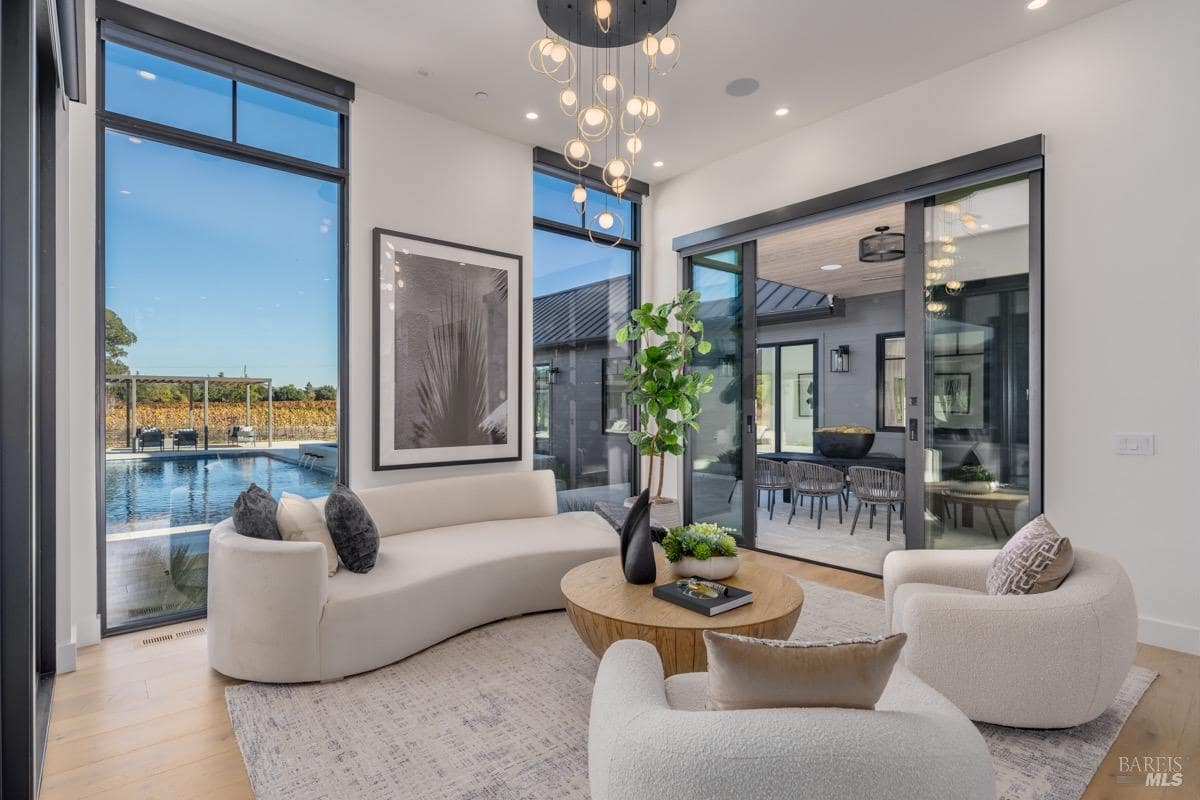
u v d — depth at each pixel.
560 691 2.52
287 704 2.41
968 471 3.73
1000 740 2.13
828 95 4.05
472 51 3.54
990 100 3.57
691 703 1.62
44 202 2.66
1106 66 3.15
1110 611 2.09
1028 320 3.46
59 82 2.62
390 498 3.80
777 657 1.15
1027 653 2.11
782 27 3.29
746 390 5.05
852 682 1.14
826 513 5.36
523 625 3.30
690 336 5.07
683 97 4.08
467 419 4.48
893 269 4.90
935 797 1.04
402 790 1.87
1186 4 2.91
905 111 3.96
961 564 2.67
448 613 3.06
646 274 5.81
